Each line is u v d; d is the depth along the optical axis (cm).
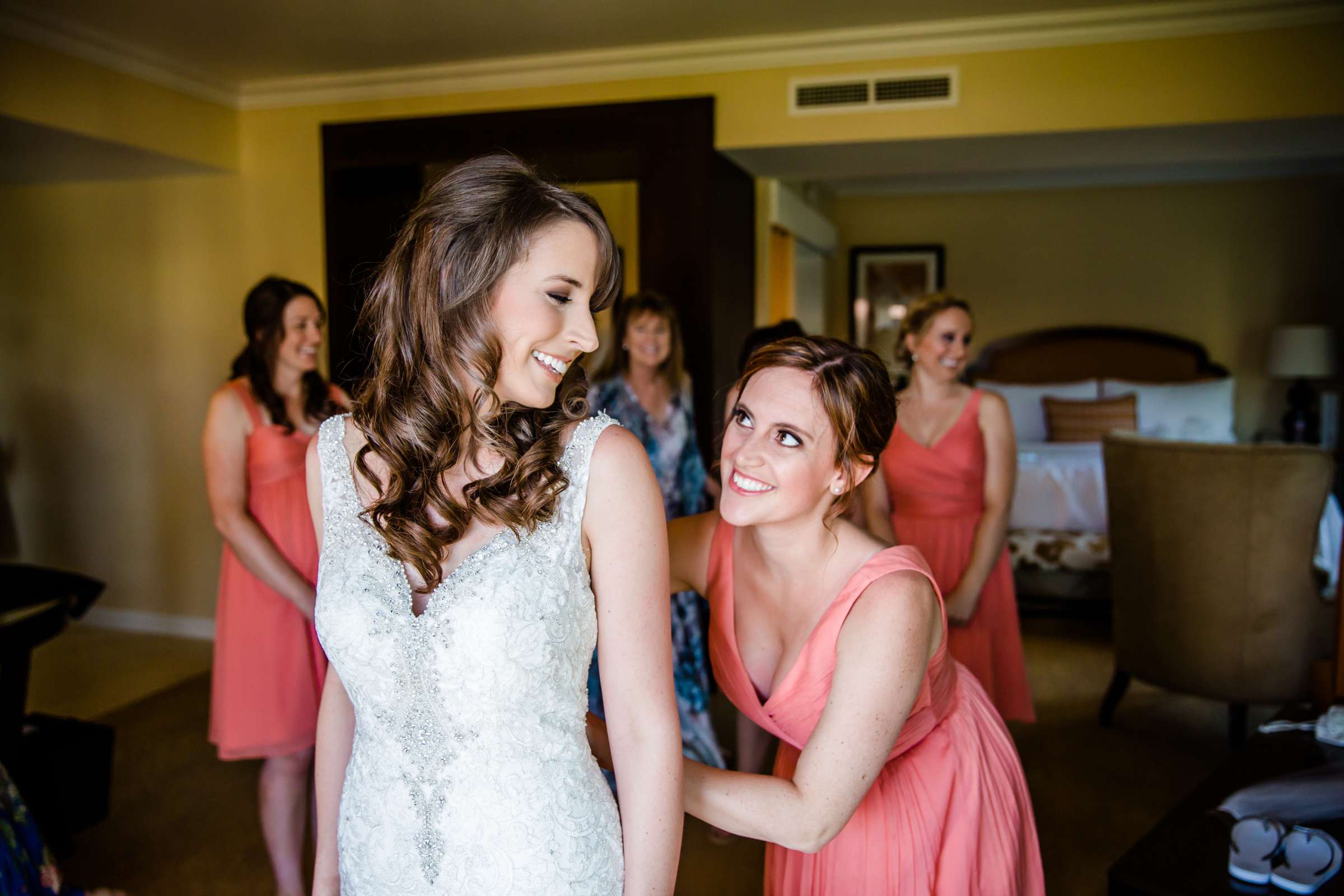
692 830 271
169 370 460
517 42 378
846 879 126
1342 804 172
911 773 128
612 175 442
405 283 101
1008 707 247
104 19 346
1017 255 679
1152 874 152
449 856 99
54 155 402
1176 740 331
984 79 369
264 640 217
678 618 264
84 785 257
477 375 98
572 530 101
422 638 98
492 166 99
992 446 234
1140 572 322
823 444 114
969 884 127
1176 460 303
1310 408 596
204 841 262
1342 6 329
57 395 479
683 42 381
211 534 462
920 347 237
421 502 102
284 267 441
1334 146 393
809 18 355
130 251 460
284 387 229
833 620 118
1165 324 655
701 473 291
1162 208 651
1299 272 627
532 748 99
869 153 405
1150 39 353
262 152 439
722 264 406
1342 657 221
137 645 452
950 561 238
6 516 488
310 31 361
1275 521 294
